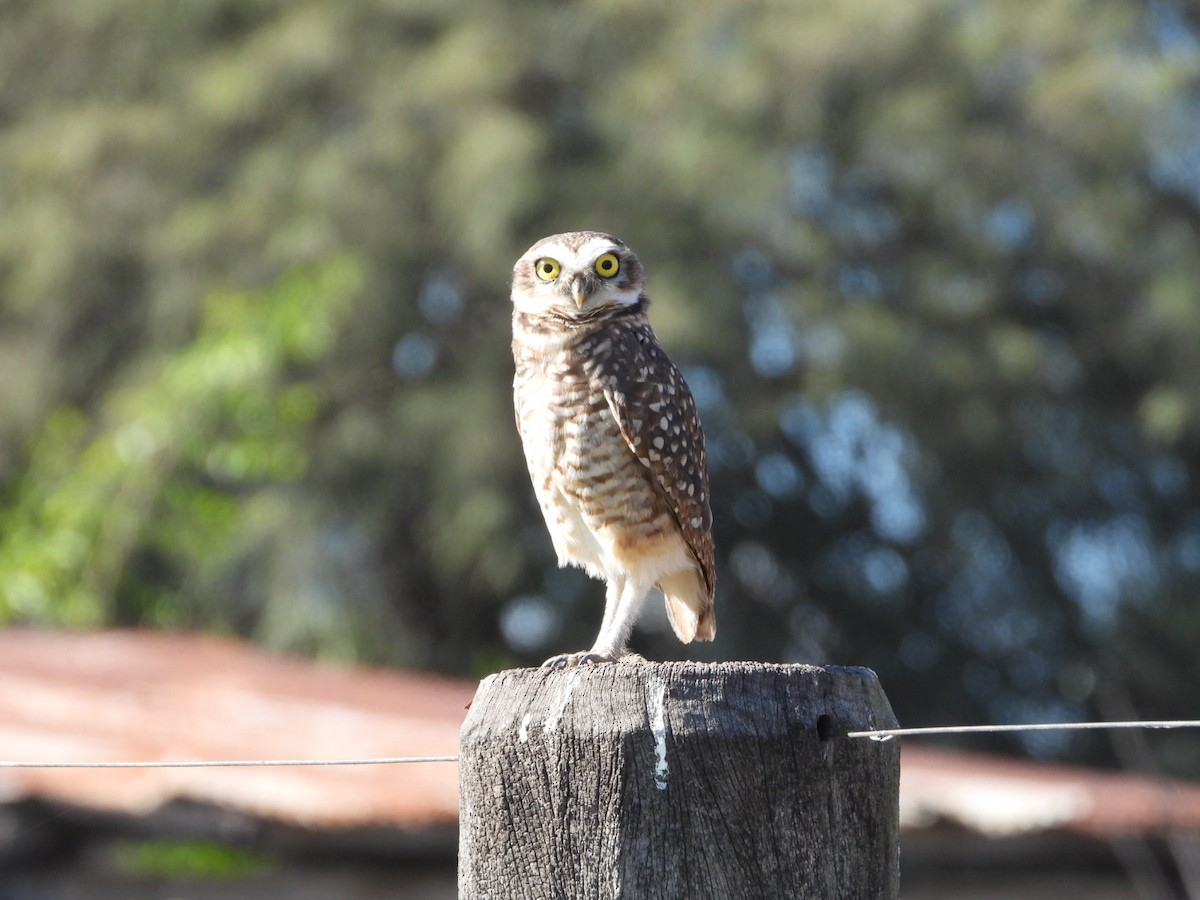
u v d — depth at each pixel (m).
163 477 16.61
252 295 17.38
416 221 18.23
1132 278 18.97
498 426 17.95
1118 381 19.67
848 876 3.54
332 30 18.69
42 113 20.08
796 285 18.30
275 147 18.83
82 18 19.88
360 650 18.61
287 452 16.97
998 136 18.59
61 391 19.19
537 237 17.95
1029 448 19.31
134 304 19.30
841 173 18.81
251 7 20.12
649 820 3.52
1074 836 8.64
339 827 7.62
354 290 17.25
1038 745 20.36
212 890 8.10
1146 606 19.81
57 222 18.81
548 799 3.58
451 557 17.95
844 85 18.62
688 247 17.92
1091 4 18.91
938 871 9.02
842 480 19.94
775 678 3.60
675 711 3.55
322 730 9.48
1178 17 20.70
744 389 18.11
